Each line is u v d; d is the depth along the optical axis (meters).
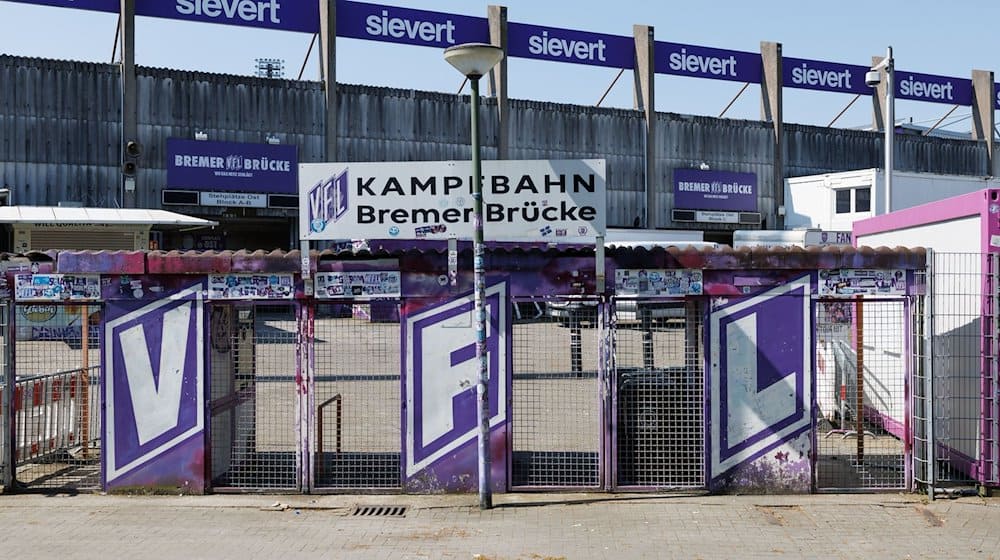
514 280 8.09
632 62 38.41
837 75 41.75
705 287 8.12
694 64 39.25
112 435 8.18
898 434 10.49
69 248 22.97
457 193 7.92
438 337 8.14
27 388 9.04
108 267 8.07
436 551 6.59
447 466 8.17
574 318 10.26
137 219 23.31
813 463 8.18
